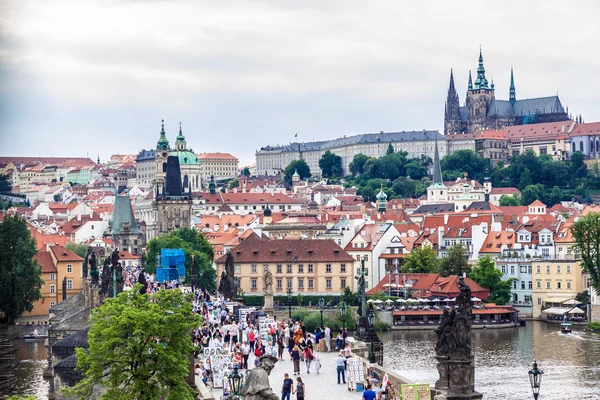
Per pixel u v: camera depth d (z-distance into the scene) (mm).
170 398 147000
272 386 172250
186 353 154250
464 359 173250
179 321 151750
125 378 149375
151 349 151875
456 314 175875
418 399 151750
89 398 164000
